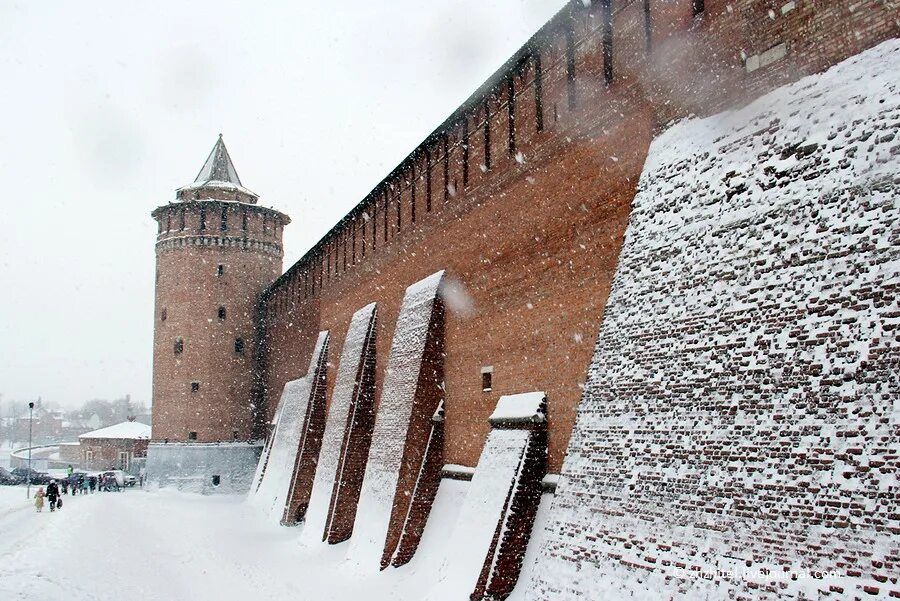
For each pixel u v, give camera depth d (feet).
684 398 33.73
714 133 37.99
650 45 44.16
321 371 105.70
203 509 118.21
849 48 32.65
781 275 31.50
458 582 49.01
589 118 49.29
